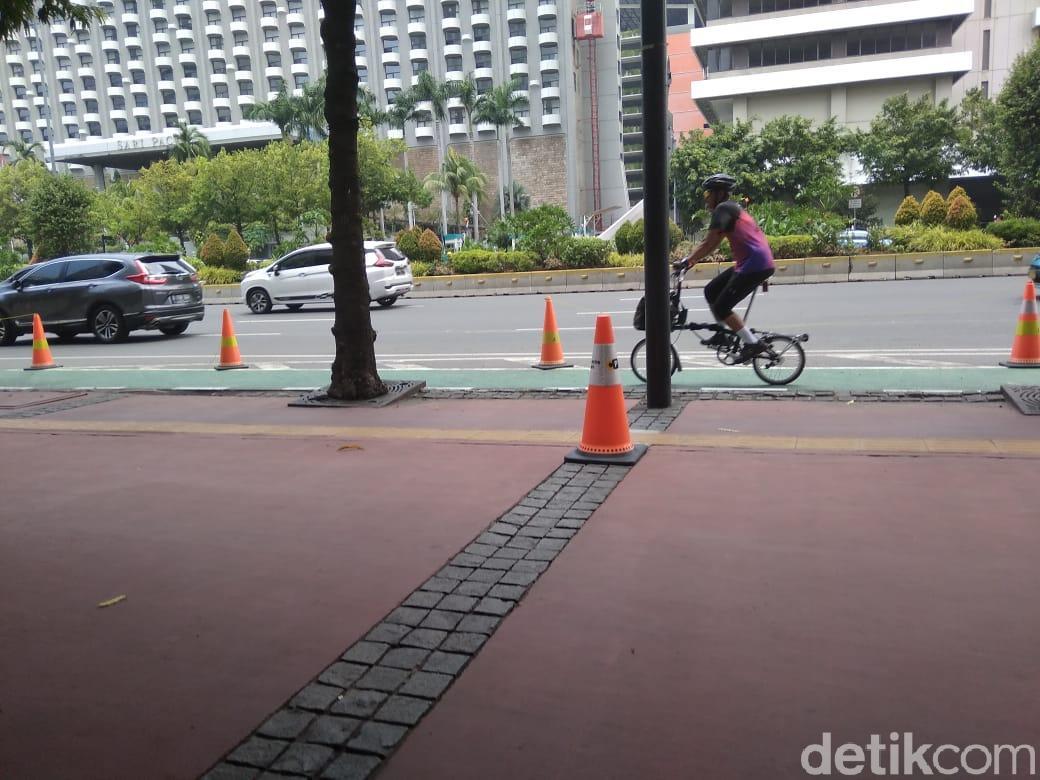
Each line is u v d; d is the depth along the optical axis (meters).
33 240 42.53
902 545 3.93
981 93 51.53
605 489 4.96
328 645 3.20
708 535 4.16
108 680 2.99
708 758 2.42
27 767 2.49
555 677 2.90
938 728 2.53
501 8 93.69
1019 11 61.81
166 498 5.18
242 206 49.78
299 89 101.62
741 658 2.97
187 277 16.66
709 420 6.65
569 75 92.88
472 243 36.31
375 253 21.39
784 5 54.22
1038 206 34.28
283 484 5.38
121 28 104.25
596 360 5.62
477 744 2.54
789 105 55.50
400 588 3.69
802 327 13.12
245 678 2.97
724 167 46.28
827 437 5.89
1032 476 4.83
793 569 3.71
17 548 4.39
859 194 42.81
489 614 3.40
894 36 53.03
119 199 65.06
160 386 10.16
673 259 24.12
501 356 11.95
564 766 2.41
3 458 6.37
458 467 5.59
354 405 7.90
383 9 96.50
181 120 104.25
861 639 3.07
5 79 108.75
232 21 101.88
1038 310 13.77
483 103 69.75
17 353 15.24
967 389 7.77
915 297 16.77
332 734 2.61
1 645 3.30
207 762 2.49
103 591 3.80
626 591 3.57
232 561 4.10
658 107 6.86
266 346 14.56
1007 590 3.43
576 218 94.38
